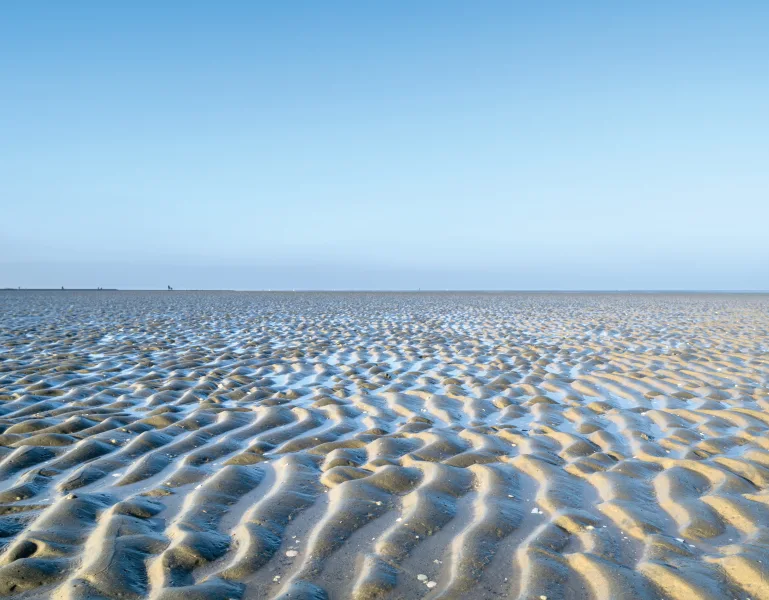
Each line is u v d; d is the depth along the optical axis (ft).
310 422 25.23
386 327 72.79
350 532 14.64
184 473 18.72
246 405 28.40
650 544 13.94
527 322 81.35
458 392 32.32
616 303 146.92
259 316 90.84
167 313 95.55
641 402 30.25
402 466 19.27
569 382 35.40
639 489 17.48
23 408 26.81
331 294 232.32
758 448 21.56
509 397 31.42
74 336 58.08
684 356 45.83
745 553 13.20
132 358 43.50
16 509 15.80
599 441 22.93
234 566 12.82
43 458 19.83
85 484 17.81
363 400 29.76
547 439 22.95
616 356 46.34
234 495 16.97
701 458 20.71
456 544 13.98
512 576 12.62
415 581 12.42
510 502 16.51
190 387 32.60
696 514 15.53
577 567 12.98
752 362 42.55
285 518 15.42
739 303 146.82
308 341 57.06
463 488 17.60
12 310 98.37
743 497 16.58
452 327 73.15
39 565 12.48
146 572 12.53
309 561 13.16
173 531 14.37
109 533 13.97
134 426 23.75
